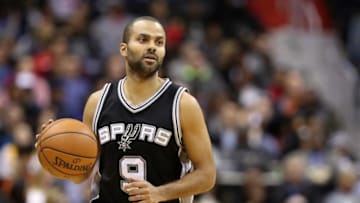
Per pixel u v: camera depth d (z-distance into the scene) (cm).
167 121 1203
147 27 1203
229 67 3006
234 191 2422
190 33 3103
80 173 1209
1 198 1992
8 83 2603
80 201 2239
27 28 2925
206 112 2683
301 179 2403
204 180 1190
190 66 2839
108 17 2977
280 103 2855
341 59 3528
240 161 2478
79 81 2688
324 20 3588
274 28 3447
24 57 2738
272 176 2467
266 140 2623
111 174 1216
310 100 2936
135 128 1207
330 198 2423
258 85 2961
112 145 1214
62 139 1195
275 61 3306
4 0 3002
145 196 1141
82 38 2897
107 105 1230
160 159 1204
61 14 3045
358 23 3644
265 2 3475
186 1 3269
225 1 3362
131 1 3144
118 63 2678
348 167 2538
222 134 2562
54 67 2691
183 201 1237
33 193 2044
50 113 2419
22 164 2189
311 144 2625
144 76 1213
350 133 3269
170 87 1224
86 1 3138
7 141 2292
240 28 3300
